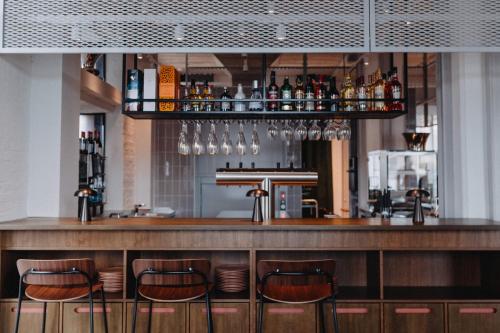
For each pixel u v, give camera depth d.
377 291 2.56
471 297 2.51
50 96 2.96
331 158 8.73
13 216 2.74
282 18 2.20
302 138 3.14
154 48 2.20
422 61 5.65
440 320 2.45
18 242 2.49
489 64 2.82
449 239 2.47
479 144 2.91
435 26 2.18
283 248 2.47
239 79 4.38
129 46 2.21
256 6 2.20
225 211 5.63
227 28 2.20
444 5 2.18
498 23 2.17
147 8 2.21
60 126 2.96
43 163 2.95
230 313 2.44
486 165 2.88
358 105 3.11
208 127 5.62
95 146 4.58
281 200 5.49
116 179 4.82
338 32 2.18
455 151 3.02
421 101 5.71
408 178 5.06
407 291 2.66
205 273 2.18
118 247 2.47
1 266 2.46
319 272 2.10
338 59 5.47
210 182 5.70
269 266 2.12
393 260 2.80
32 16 2.21
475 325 2.44
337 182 8.69
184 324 2.44
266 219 2.90
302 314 2.44
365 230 2.46
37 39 2.21
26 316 2.45
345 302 2.46
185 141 3.19
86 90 3.83
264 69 2.97
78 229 2.40
